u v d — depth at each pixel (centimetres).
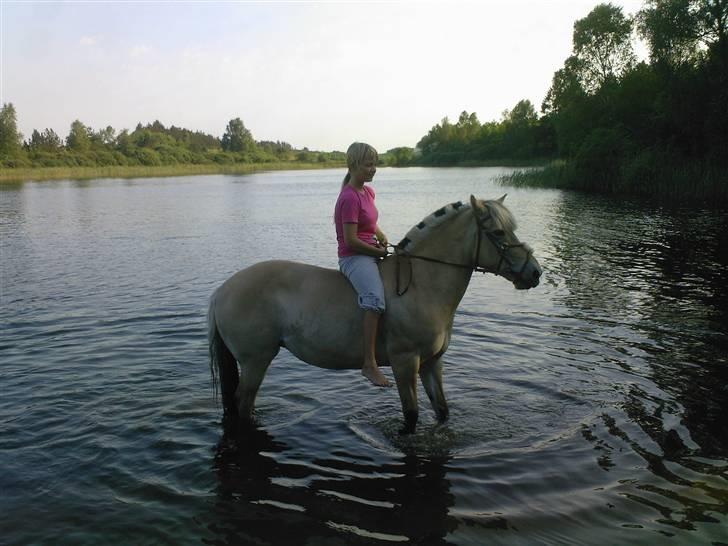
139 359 754
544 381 670
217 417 588
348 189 498
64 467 489
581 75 5144
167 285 1212
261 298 530
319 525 412
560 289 1140
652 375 684
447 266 515
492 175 7012
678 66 3594
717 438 532
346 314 513
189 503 439
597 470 480
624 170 3719
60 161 10600
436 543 391
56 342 823
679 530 400
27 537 398
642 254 1502
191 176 10281
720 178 3064
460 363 733
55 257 1597
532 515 420
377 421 578
